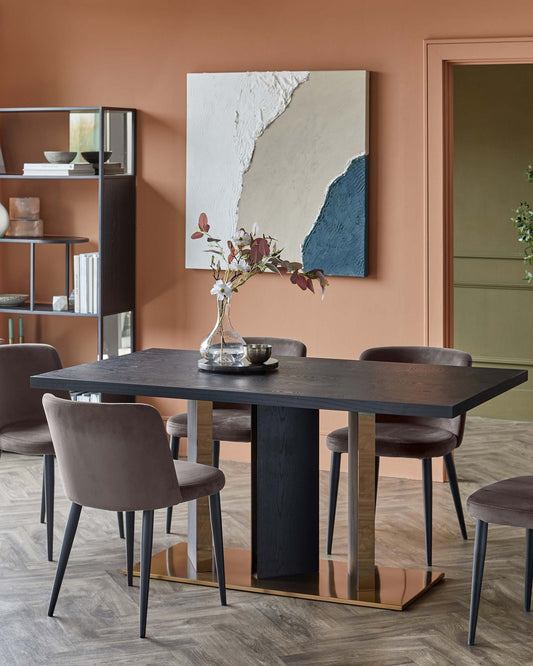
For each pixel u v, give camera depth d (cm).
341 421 629
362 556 424
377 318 615
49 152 652
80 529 515
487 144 750
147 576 387
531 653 370
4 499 567
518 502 375
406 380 424
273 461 437
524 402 757
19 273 708
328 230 614
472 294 765
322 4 609
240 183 632
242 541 493
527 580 409
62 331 698
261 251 442
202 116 638
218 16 633
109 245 644
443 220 596
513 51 574
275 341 532
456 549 484
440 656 368
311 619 402
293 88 613
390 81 599
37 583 442
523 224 666
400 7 593
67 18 670
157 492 384
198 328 657
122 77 660
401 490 587
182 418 511
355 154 603
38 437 473
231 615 407
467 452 666
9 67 687
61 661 368
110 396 668
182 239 655
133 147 659
